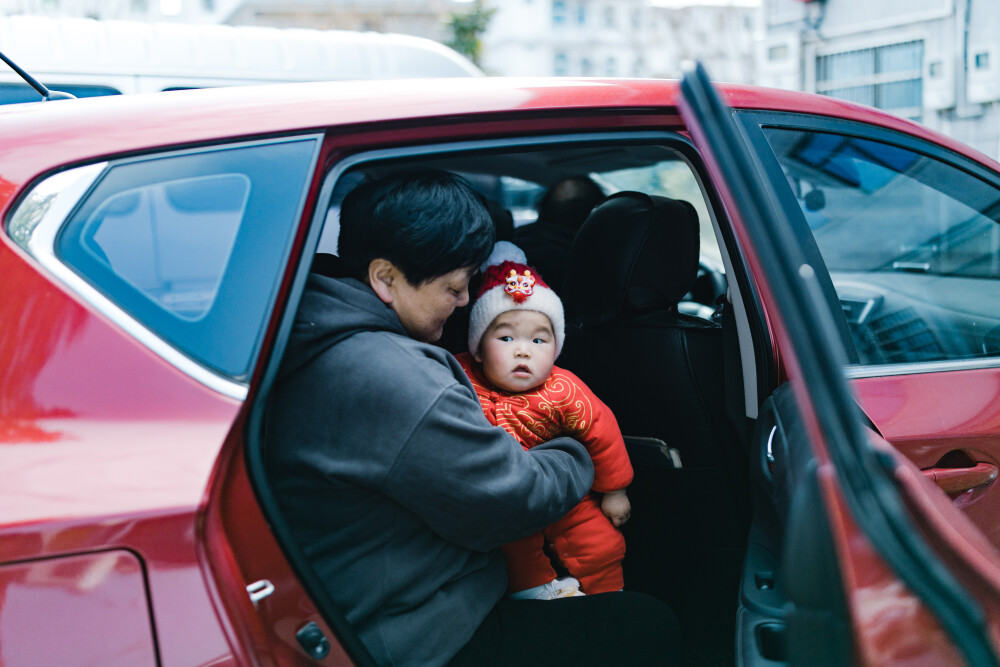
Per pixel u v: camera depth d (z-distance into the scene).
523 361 1.56
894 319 1.71
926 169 1.82
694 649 1.99
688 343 1.82
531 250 2.71
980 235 1.88
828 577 0.83
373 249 1.32
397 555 1.25
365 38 4.64
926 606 0.77
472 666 1.34
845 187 1.71
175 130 1.18
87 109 1.21
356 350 1.23
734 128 0.92
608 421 1.65
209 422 1.04
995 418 1.63
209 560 0.99
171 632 0.96
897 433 1.54
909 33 10.94
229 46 4.31
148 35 4.14
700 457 1.85
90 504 0.95
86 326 1.05
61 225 1.08
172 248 1.12
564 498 1.37
